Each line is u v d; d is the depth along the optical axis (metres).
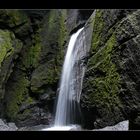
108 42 13.29
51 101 20.44
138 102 11.34
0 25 20.83
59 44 21.06
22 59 21.61
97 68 13.62
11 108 20.50
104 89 13.00
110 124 12.45
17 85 21.14
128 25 12.17
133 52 11.77
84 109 14.46
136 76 11.56
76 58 17.59
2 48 18.80
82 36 17.20
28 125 20.30
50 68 20.91
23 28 21.64
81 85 15.73
